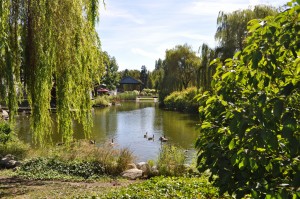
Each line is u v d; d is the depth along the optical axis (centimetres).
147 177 1051
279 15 223
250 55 234
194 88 4000
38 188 830
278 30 227
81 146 1298
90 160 1140
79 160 1145
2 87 749
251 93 247
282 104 210
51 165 1112
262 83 252
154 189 633
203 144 307
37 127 801
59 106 822
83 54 862
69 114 837
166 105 4688
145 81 10662
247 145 242
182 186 644
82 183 944
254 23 251
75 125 2656
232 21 2744
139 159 1552
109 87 7706
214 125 303
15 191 781
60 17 790
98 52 916
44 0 767
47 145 1414
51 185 884
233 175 279
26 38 767
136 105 5478
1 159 1223
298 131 218
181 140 2067
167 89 4866
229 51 2705
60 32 786
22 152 1325
